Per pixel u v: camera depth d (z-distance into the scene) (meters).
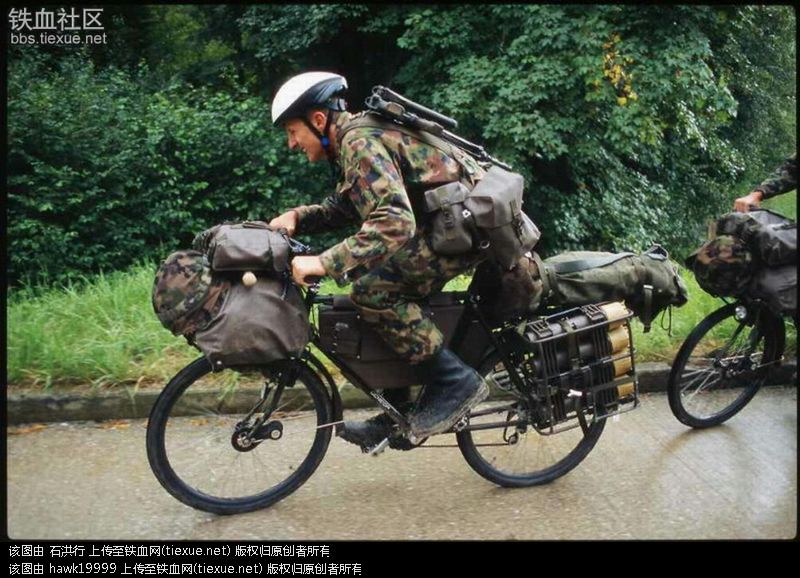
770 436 3.88
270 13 11.72
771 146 17.05
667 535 2.96
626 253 3.42
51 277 8.58
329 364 4.28
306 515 3.12
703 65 9.87
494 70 9.91
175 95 10.54
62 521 3.04
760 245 3.66
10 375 4.06
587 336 3.22
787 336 4.64
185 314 2.80
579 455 3.43
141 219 9.50
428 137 2.84
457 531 3.00
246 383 3.93
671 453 3.68
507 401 3.90
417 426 3.05
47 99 8.80
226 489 3.22
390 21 10.68
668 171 14.12
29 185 8.64
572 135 10.48
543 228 11.48
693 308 5.14
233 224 2.90
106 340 4.42
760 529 3.00
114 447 3.71
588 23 9.57
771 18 13.97
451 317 3.12
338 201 3.21
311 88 2.81
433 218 2.83
